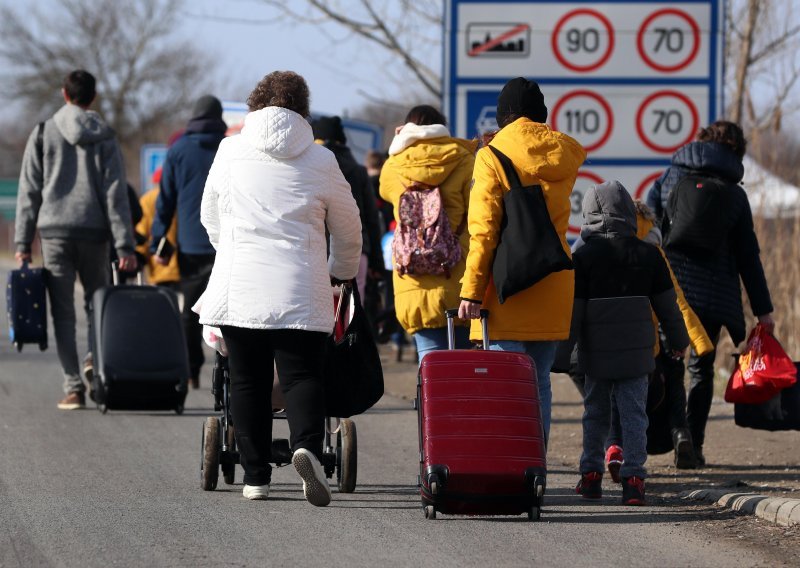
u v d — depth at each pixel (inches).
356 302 589.0
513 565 488.7
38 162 908.6
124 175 914.7
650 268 616.7
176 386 863.1
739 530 556.7
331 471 631.8
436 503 549.6
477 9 995.3
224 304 563.8
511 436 550.6
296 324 558.3
